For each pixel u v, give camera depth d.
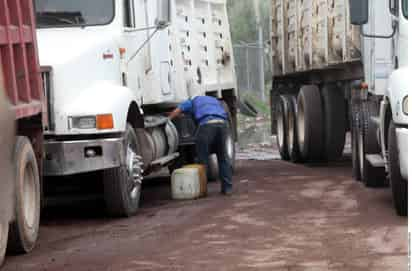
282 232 13.02
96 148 14.86
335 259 11.02
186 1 20.95
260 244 12.16
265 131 39.81
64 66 14.98
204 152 17.80
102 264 11.30
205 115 17.73
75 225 14.85
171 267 10.90
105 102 15.03
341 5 20.05
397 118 13.66
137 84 16.92
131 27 16.77
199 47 22.02
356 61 19.78
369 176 17.72
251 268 10.66
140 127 16.61
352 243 12.00
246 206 15.74
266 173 21.83
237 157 28.02
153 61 17.98
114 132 15.01
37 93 13.52
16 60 12.57
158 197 18.27
